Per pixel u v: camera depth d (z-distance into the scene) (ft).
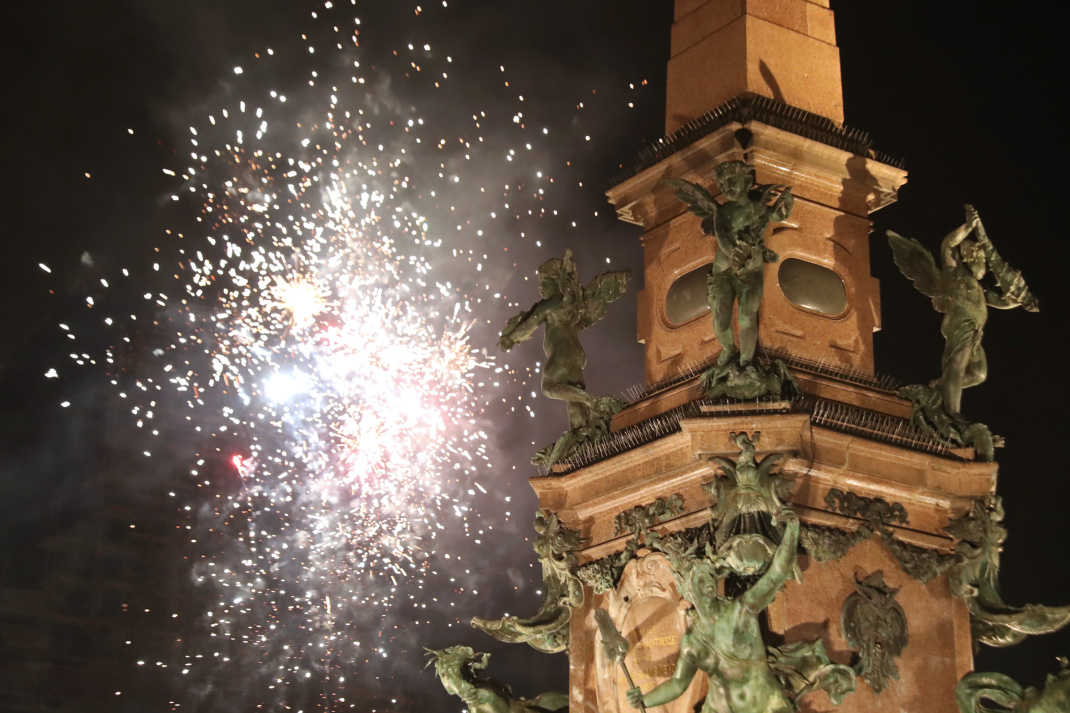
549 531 61.77
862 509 55.26
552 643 62.39
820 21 67.67
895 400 59.82
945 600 56.70
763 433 53.62
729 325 56.03
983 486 57.36
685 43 68.69
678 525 56.49
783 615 52.29
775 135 61.57
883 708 53.52
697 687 54.39
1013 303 60.90
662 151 65.82
